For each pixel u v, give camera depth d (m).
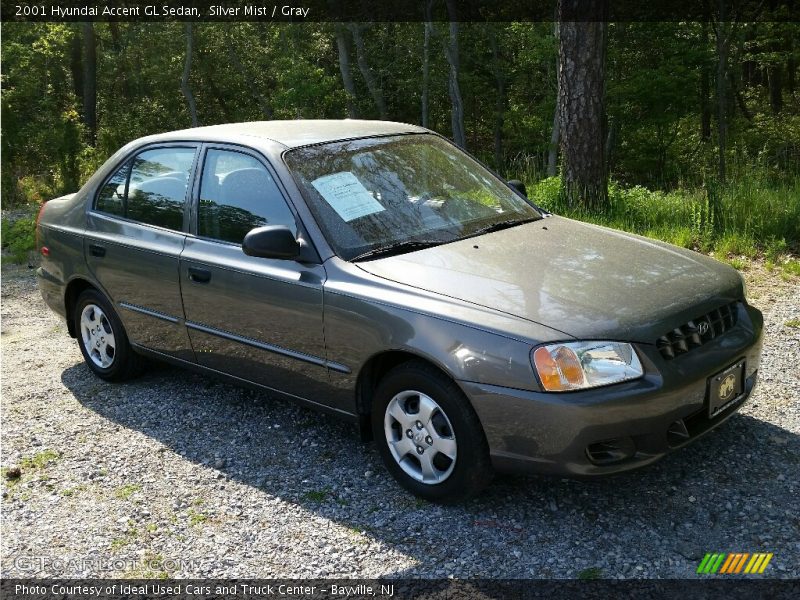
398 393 3.52
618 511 3.36
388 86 35.25
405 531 3.36
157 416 4.73
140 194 4.83
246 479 3.92
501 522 3.35
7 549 3.46
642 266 3.65
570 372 3.03
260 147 4.18
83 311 5.30
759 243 7.50
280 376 4.06
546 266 3.60
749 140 23.78
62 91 38.16
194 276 4.30
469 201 4.27
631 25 23.03
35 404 5.06
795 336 5.21
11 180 16.81
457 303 3.32
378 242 3.80
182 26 35.03
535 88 29.97
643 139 24.31
